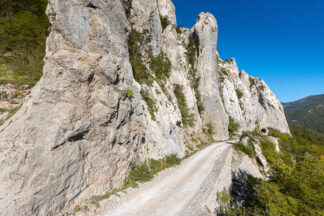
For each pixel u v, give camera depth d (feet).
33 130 25.99
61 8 34.19
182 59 164.45
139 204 33.88
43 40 65.57
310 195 39.01
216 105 156.56
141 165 48.01
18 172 22.72
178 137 81.76
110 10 44.73
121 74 43.73
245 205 53.47
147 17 105.81
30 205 21.95
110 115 37.32
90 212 27.84
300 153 100.42
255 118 230.68
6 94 40.45
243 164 80.69
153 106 68.54
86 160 32.12
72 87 31.01
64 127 28.45
